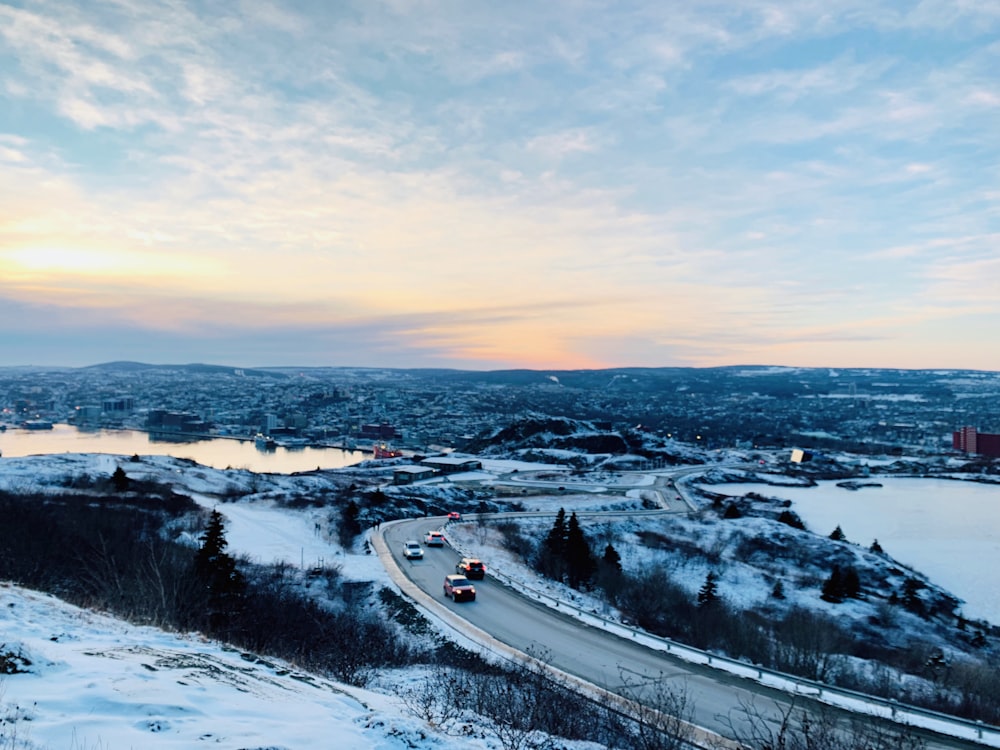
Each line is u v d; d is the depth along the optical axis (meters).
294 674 11.62
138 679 8.45
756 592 54.81
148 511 46.62
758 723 16.11
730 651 31.47
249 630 20.17
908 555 82.12
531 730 11.62
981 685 28.22
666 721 13.94
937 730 16.11
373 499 71.44
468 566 35.84
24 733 5.96
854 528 98.19
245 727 7.29
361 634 24.05
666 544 66.19
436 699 14.04
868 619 49.38
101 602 17.25
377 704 10.91
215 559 22.70
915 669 35.62
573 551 44.56
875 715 16.86
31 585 17.97
